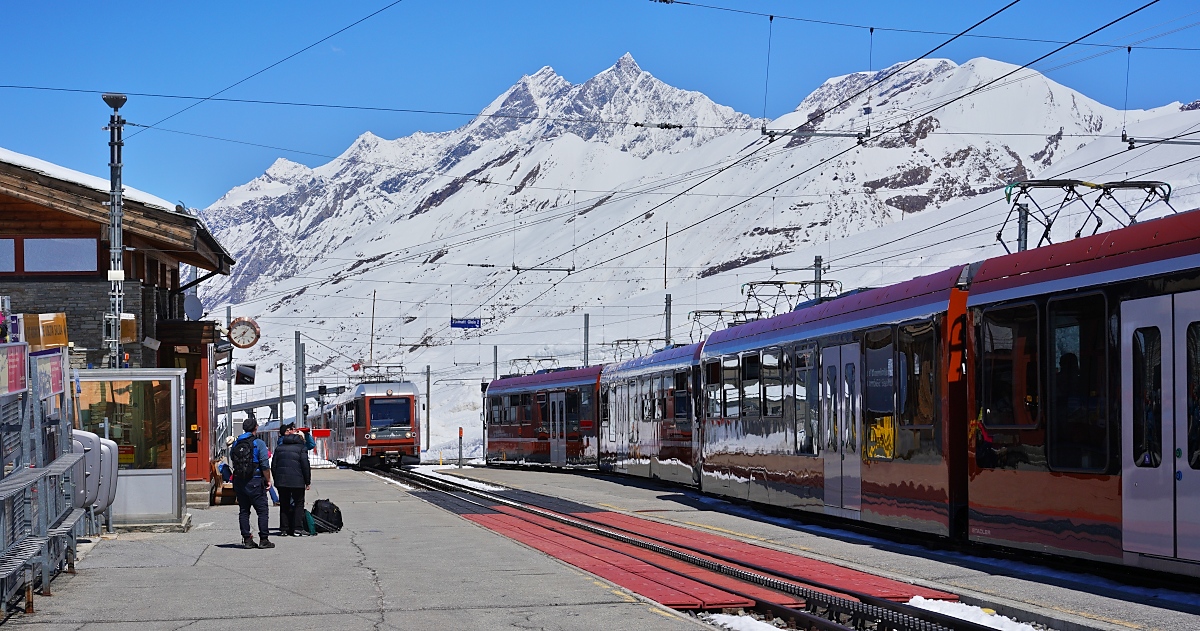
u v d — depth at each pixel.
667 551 15.73
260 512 16.48
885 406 16.89
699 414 27.55
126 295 26.02
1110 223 115.94
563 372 43.94
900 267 147.75
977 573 13.08
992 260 14.61
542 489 31.94
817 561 14.41
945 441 15.05
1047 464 12.94
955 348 14.92
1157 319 11.41
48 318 18.97
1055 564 13.34
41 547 10.88
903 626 10.09
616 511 23.58
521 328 191.75
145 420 19.08
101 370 18.98
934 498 15.40
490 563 14.42
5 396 10.42
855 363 17.97
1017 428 13.53
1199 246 11.02
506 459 49.97
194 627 10.00
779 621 10.81
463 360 172.00
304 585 12.50
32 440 11.98
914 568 13.66
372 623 10.16
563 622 10.19
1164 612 10.15
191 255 30.95
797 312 21.12
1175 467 11.09
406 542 17.17
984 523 14.14
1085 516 12.32
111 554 15.67
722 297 157.38
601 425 38.84
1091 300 12.34
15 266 26.45
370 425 53.62
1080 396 12.45
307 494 29.89
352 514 22.84
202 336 26.91
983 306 14.34
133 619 10.40
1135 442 11.62
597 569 13.82
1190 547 10.88
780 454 21.28
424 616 10.52
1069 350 12.65
